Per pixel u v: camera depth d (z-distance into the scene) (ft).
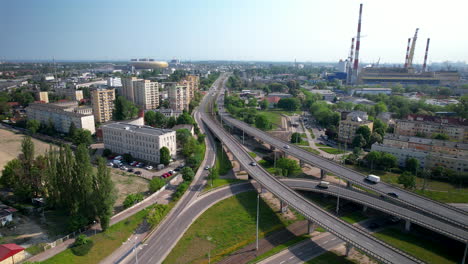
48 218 450.30
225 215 469.57
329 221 401.90
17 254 340.18
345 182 615.16
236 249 385.50
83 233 403.54
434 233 429.79
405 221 449.48
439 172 614.34
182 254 372.58
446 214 435.94
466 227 397.60
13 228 418.92
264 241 405.39
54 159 456.86
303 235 421.59
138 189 561.43
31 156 498.28
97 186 408.87
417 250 386.11
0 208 461.78
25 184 487.20
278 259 364.79
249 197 536.42
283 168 633.61
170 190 555.28
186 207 490.49
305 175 655.76
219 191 557.74
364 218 472.85
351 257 369.50
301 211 426.92
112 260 357.00
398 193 506.48
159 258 363.56
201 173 643.86
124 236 405.18
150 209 473.26
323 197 546.26
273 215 476.54
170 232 419.33
